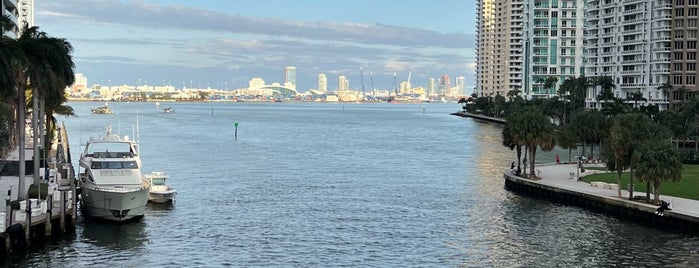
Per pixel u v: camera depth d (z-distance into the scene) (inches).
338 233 3021.7
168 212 3388.3
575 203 3720.5
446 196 4047.7
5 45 2783.0
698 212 3105.3
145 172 5000.0
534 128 4242.1
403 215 3437.5
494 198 3978.8
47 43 3132.4
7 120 3976.4
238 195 3966.5
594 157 6245.1
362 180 4736.7
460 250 2751.0
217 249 2719.0
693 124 6107.3
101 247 2682.1
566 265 2546.8
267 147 7357.3
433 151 7121.1
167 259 2561.5
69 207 2869.1
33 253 2551.7
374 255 2664.9
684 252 2723.9
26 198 2915.8
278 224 3186.5
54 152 5162.4
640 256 2669.8
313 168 5428.2
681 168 3267.7
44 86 3078.2
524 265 2544.3
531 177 4306.1
